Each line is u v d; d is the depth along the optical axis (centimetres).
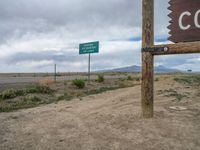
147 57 308
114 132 278
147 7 305
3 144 269
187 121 307
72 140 268
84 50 1038
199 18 273
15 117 388
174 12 290
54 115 383
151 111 317
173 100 467
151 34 307
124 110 374
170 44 290
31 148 255
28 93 684
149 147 238
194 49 273
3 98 619
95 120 330
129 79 1348
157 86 730
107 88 826
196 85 754
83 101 529
